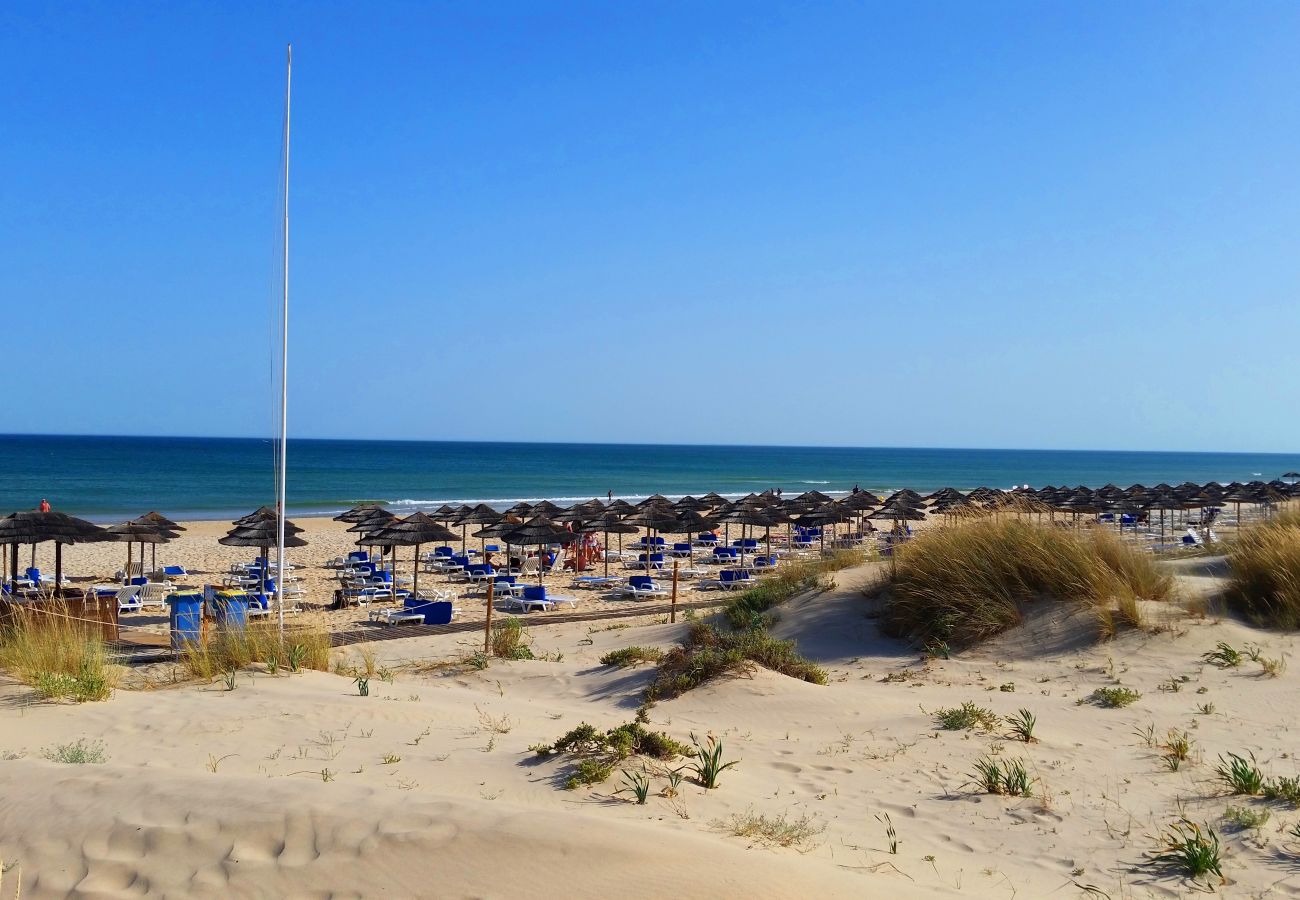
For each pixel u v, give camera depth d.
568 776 6.03
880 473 119.25
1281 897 4.57
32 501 56.03
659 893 3.96
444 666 12.07
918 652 11.25
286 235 14.03
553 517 31.34
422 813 4.76
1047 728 7.73
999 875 4.93
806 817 5.73
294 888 4.16
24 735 7.36
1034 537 12.03
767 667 10.13
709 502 36.59
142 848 4.59
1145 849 5.21
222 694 9.07
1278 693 8.20
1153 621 10.44
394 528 21.45
